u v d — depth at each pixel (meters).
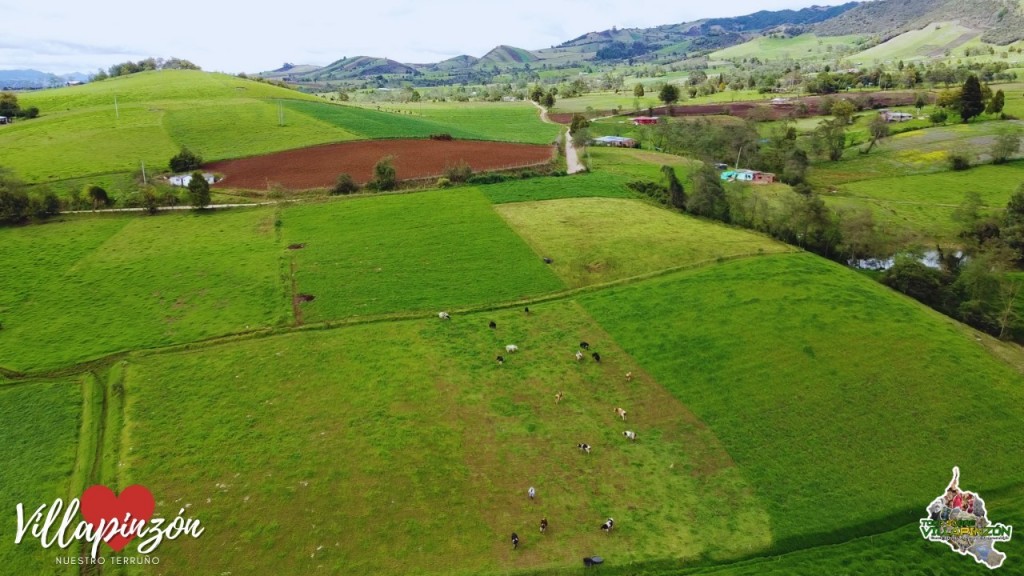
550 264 76.12
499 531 38.62
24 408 49.16
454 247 80.44
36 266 74.06
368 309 65.62
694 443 46.88
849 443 46.56
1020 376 54.12
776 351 57.41
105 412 49.22
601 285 71.00
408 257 77.62
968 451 45.78
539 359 57.41
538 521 39.44
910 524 39.75
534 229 86.56
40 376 53.69
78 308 65.00
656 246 80.44
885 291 69.31
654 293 68.31
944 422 48.62
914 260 74.69
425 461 44.19
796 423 48.69
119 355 56.75
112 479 41.91
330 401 50.62
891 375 53.91
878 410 49.88
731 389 52.75
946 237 86.62
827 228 81.81
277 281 71.06
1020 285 70.88
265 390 51.91
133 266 74.56
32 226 86.44
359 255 78.06
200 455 44.28
